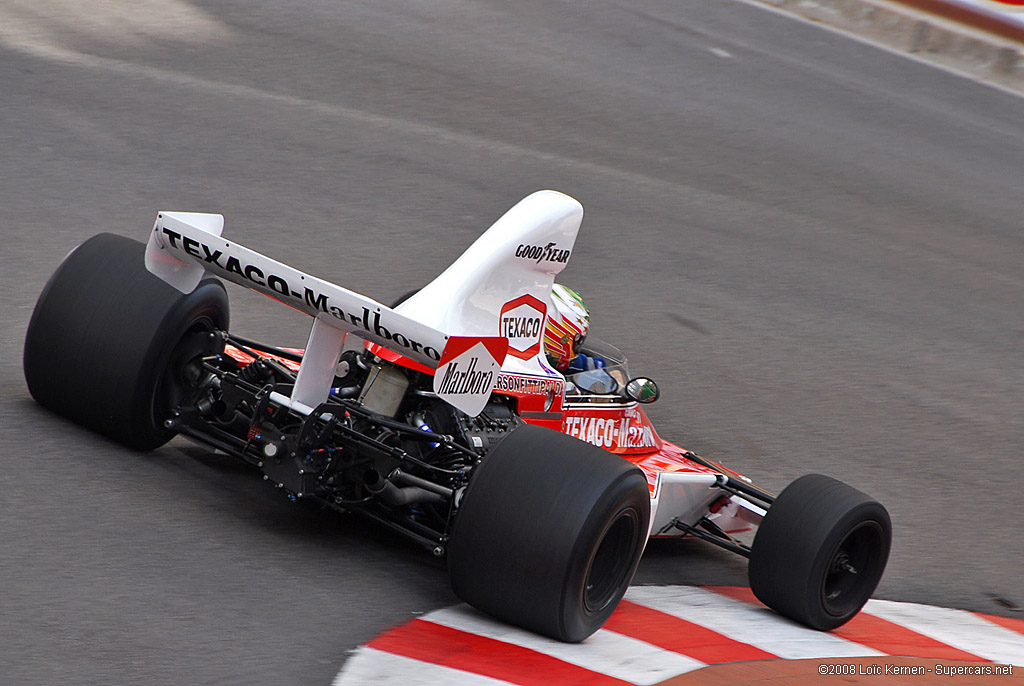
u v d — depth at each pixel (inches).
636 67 2541.8
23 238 1249.4
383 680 548.1
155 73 1924.2
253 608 598.9
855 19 3211.1
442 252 1491.1
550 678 580.7
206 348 751.7
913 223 2038.6
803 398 1298.0
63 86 1770.4
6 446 721.0
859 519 751.1
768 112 2448.3
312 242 1429.6
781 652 697.0
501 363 669.3
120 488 701.9
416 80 2180.1
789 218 1921.8
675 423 1159.0
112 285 732.7
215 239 639.1
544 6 2829.7
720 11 3100.4
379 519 675.4
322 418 671.1
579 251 1590.8
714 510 855.7
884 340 1535.4
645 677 606.2
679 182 1969.7
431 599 659.4
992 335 1644.9
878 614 831.1
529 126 2074.3
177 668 527.8
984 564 976.9
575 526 601.9
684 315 1459.2
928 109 2719.0
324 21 2401.6
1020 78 3029.0
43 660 512.7
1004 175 2412.6
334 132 1841.8
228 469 774.5
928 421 1311.5
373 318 627.8
